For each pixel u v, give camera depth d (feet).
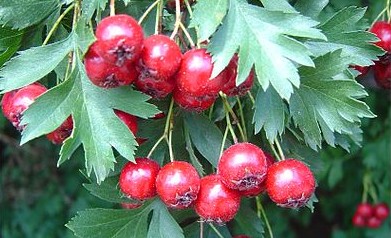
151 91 0.53
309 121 0.59
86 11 0.54
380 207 1.32
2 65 0.59
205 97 0.52
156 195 0.61
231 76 0.53
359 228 1.61
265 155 0.60
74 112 0.53
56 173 1.67
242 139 0.62
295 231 1.73
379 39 0.61
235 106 0.64
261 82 0.51
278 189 0.56
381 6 1.00
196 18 0.52
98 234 0.60
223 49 0.52
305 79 0.58
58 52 0.55
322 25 0.61
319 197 1.65
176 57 0.51
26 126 0.52
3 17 0.56
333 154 1.27
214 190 0.56
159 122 0.60
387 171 1.34
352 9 0.61
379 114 1.31
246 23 0.53
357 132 0.68
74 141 0.53
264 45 0.53
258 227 0.70
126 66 0.51
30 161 1.67
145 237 0.62
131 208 0.62
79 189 1.64
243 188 0.55
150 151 0.59
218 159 0.61
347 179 1.55
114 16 0.50
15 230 1.65
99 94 0.54
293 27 0.53
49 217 1.65
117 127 0.54
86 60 0.50
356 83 0.57
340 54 0.57
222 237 0.68
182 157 0.62
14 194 1.67
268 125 0.57
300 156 0.66
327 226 1.78
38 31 0.59
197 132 0.61
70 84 0.54
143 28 0.59
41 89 0.55
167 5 0.59
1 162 1.72
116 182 0.61
